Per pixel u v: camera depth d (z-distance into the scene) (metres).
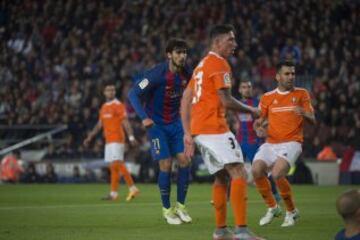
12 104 108.69
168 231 35.03
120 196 64.19
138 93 39.53
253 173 37.72
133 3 118.62
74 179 95.00
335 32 102.12
